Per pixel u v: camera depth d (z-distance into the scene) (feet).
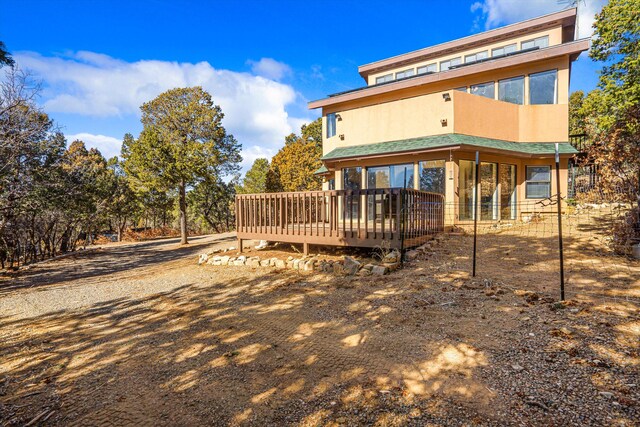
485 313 13.80
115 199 87.66
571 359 9.82
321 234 26.55
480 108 40.52
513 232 32.55
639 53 48.24
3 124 32.60
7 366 12.71
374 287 18.98
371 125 46.37
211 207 118.11
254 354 12.38
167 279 26.89
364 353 11.60
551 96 41.57
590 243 24.99
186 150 58.49
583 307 13.29
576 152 38.04
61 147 47.88
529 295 15.20
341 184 46.62
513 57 41.75
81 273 35.37
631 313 12.42
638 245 20.53
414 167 40.11
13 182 36.11
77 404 9.95
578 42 38.37
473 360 10.37
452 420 7.83
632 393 8.07
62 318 18.51
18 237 42.32
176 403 9.69
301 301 17.90
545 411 7.79
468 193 38.96
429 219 28.96
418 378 9.75
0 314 19.93
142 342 14.34
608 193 25.64
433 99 40.65
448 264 22.00
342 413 8.52
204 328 15.42
